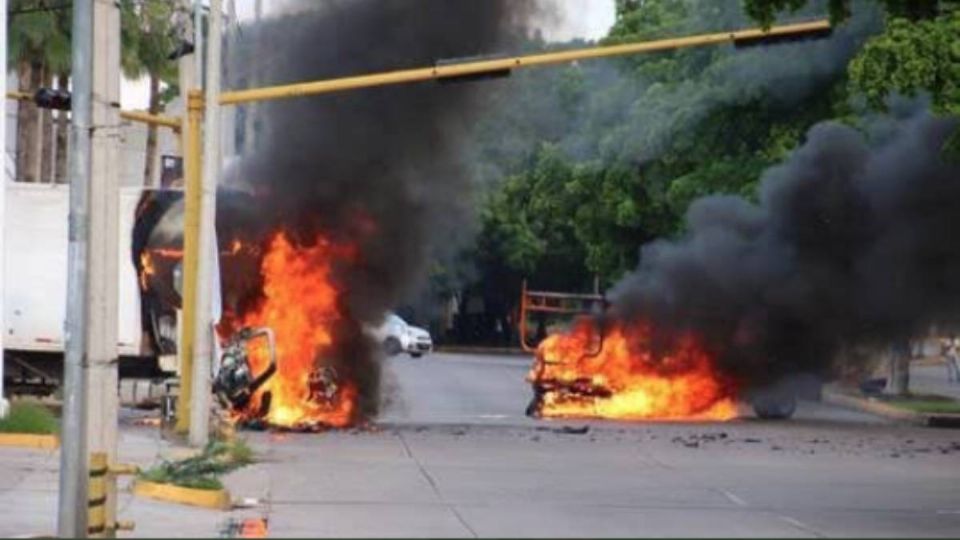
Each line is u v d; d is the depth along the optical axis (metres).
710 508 30.66
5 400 43.84
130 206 52.41
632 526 26.56
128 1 69.38
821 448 45.66
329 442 45.25
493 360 103.44
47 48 64.94
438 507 30.20
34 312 52.88
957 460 42.34
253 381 49.84
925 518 29.47
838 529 26.86
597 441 46.81
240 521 27.38
